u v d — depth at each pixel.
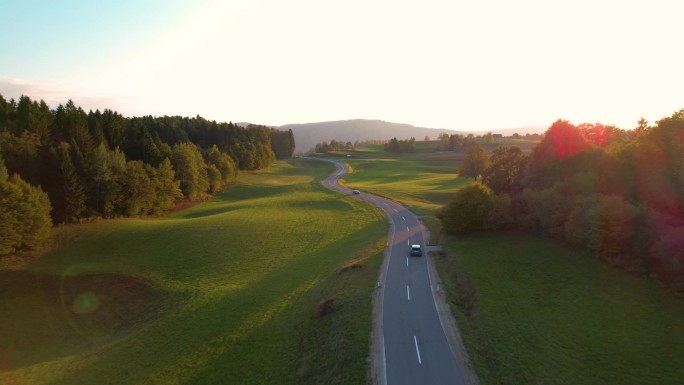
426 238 56.50
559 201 45.31
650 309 29.67
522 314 31.25
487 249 46.06
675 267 31.02
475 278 38.69
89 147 82.56
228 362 30.19
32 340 38.62
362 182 128.00
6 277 47.50
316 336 31.30
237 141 163.00
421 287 37.88
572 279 35.53
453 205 53.09
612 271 35.41
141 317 42.47
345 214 78.50
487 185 74.44
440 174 145.38
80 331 40.44
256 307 39.16
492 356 25.92
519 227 50.19
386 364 25.06
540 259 40.47
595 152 51.59
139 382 29.47
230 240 61.97
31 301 44.41
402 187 111.69
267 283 45.62
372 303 34.22
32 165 65.44
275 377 27.38
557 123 56.72
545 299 33.19
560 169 54.78
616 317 29.39
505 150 75.69
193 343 34.12
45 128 82.38
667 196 39.78
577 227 40.22
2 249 49.44
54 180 65.94
